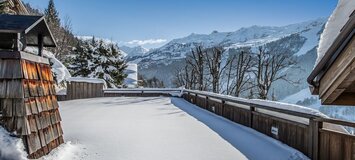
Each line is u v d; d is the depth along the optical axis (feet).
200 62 104.22
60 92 74.84
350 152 15.97
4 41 19.77
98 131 28.96
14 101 16.83
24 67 17.51
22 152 16.05
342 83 7.86
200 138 26.37
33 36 22.25
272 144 23.71
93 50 117.29
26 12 50.34
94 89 86.28
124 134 27.73
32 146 17.15
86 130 29.40
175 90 91.20
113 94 91.81
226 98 37.40
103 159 19.77
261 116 28.17
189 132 29.07
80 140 24.89
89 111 47.80
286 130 23.31
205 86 106.52
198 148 22.97
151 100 74.74
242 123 33.01
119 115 42.42
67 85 75.77
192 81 119.34
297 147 21.54
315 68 8.24
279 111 23.58
